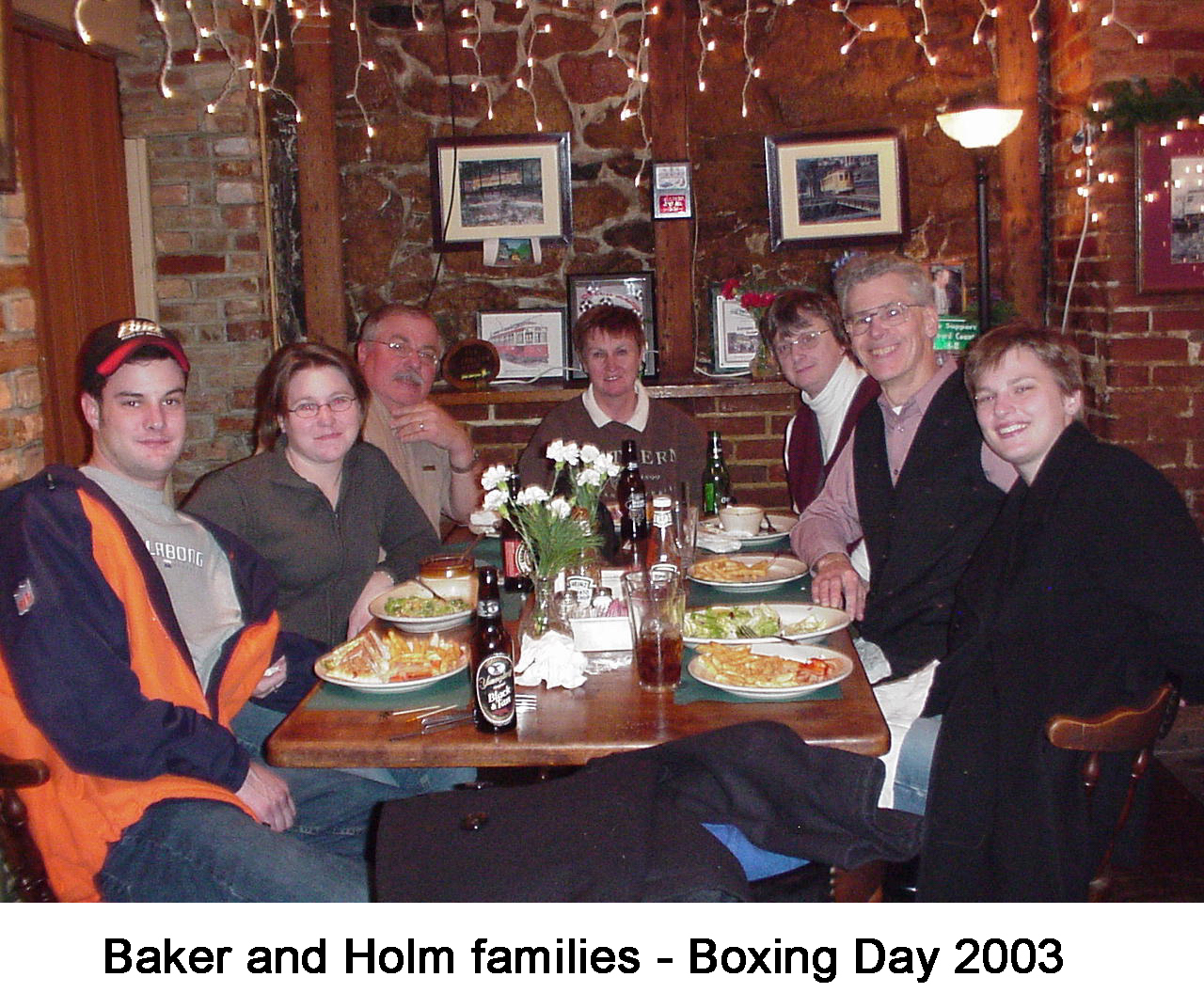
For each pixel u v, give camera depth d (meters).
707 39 4.02
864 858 1.32
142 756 1.61
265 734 2.15
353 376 2.38
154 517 1.90
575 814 1.21
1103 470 1.81
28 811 1.64
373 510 2.51
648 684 1.78
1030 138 3.96
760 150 4.08
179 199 3.63
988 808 1.73
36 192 2.96
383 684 1.78
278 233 3.90
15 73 2.85
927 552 2.28
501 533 2.45
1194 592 1.71
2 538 1.64
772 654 1.89
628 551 2.53
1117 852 1.86
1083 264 3.63
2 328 2.16
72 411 3.13
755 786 1.36
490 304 4.16
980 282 3.86
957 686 1.85
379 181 4.09
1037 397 1.89
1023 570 1.83
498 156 4.06
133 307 3.57
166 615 1.75
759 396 4.05
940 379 2.38
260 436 2.46
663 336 4.11
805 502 3.09
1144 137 3.32
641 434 3.36
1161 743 3.36
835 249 4.09
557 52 4.04
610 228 4.13
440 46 4.04
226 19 3.54
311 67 3.94
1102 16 3.37
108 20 3.32
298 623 2.35
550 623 1.95
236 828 1.63
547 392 3.95
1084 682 1.76
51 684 1.58
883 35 4.01
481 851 1.18
